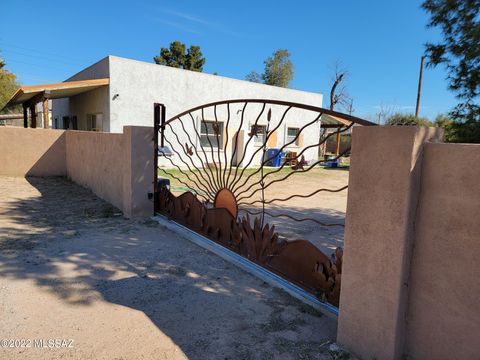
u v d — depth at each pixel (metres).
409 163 1.73
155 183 5.40
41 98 11.45
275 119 16.50
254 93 15.57
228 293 2.92
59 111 17.89
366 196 1.95
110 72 11.44
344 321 2.12
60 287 2.94
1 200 6.55
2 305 2.60
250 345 2.19
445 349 1.71
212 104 4.04
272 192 9.46
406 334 1.88
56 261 3.51
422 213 1.78
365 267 1.98
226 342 2.22
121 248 3.97
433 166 1.73
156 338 2.25
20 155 9.95
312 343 2.22
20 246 3.90
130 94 11.94
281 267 3.12
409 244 1.80
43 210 5.82
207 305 2.71
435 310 1.74
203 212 4.30
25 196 7.09
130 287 2.99
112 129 11.63
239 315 2.56
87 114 13.65
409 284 1.85
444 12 4.59
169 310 2.62
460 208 1.62
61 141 10.38
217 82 14.25
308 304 2.70
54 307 2.61
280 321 2.48
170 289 2.98
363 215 1.97
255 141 15.65
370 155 1.91
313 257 2.77
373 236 1.92
